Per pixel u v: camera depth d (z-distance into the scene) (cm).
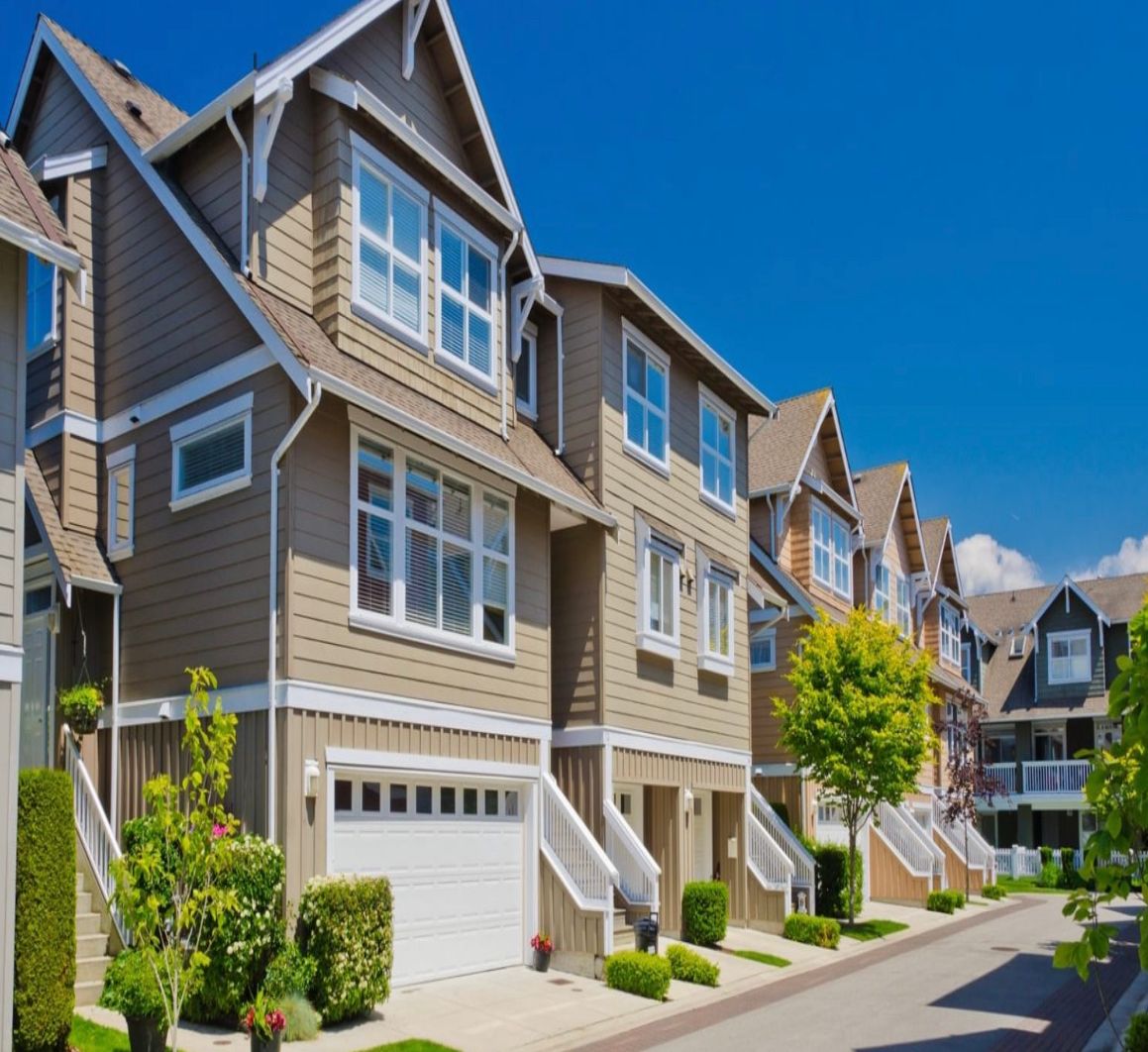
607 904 1552
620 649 1859
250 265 1369
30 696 1478
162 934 1112
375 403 1341
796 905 2258
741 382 2291
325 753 1291
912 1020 1410
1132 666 619
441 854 1477
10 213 1020
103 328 1563
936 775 3753
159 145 1466
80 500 1505
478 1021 1277
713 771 2122
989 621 5181
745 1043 1255
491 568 1617
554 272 1919
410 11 1616
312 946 1197
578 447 1892
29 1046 1000
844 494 3241
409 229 1562
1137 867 620
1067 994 1628
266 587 1294
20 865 1021
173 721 1361
